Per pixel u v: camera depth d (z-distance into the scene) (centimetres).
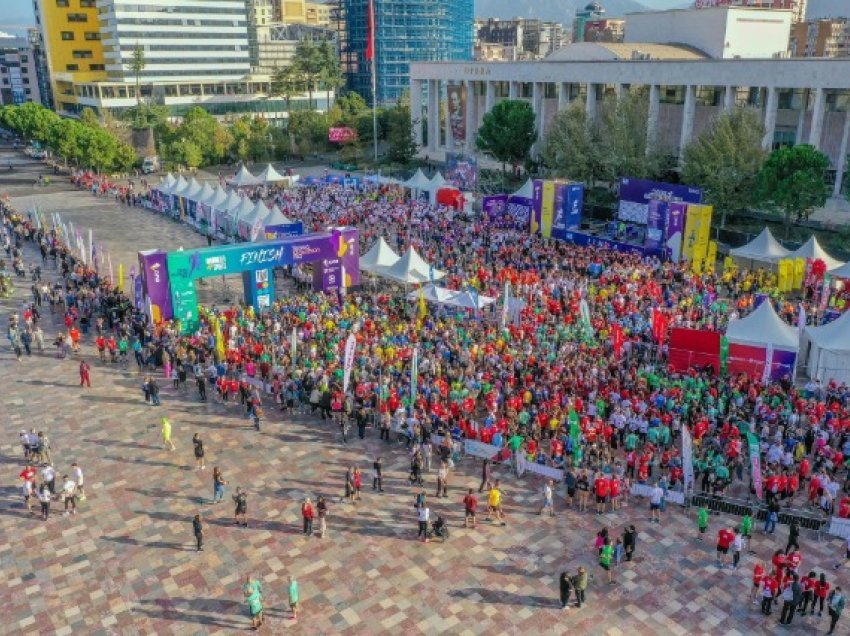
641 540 2666
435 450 3281
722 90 8519
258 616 2223
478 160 11756
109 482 3033
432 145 12794
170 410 3669
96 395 3834
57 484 3014
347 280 5166
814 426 3088
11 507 2870
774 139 8250
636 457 2991
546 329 4169
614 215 7700
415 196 8319
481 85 12106
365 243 6538
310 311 4603
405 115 12838
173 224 7806
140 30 18000
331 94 18938
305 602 2350
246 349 4028
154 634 2217
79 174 11106
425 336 4175
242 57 19925
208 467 3145
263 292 4900
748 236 6506
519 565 2528
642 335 4172
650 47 10012
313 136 13038
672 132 9225
